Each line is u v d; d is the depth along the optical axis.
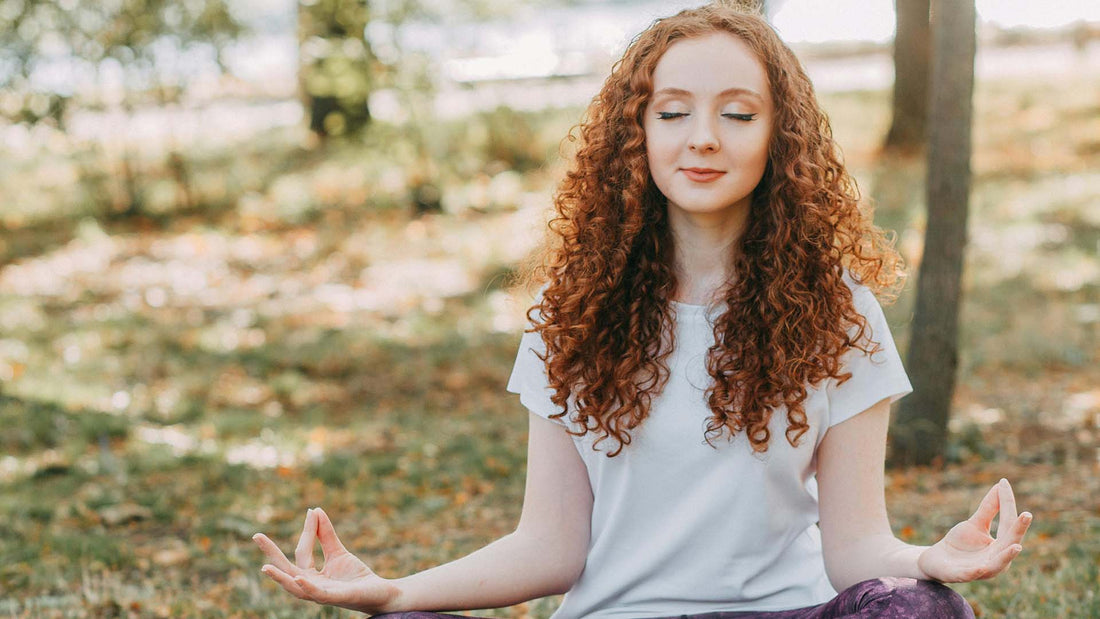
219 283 11.16
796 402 2.06
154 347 9.04
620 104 2.21
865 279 2.25
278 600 3.89
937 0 5.66
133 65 12.45
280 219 13.21
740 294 2.13
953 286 5.81
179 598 4.03
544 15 14.98
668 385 2.13
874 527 2.11
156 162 14.05
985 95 16.83
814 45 21.02
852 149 14.52
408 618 1.98
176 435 6.98
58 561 4.59
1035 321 8.71
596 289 2.18
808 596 2.14
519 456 6.30
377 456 6.48
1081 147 14.09
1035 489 5.35
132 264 11.80
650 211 2.20
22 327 9.59
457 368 8.48
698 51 2.09
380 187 13.66
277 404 7.75
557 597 3.90
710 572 2.12
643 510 2.15
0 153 14.11
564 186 2.31
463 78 13.99
